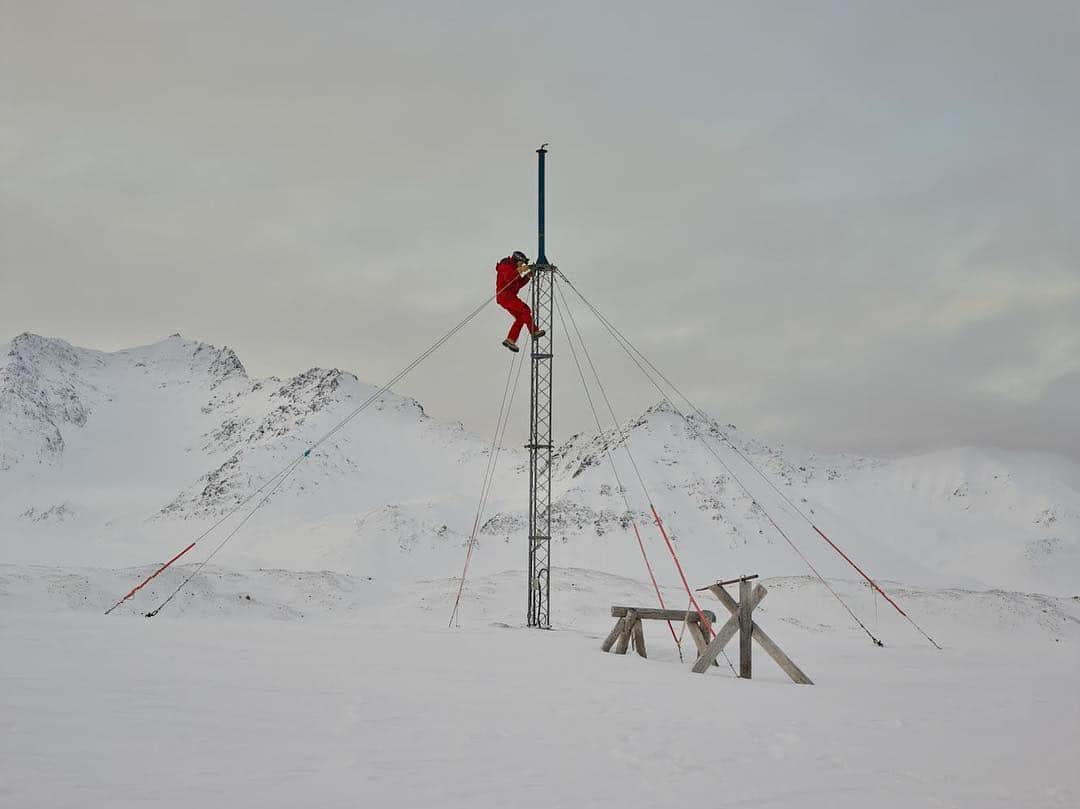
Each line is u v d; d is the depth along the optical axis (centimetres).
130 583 5550
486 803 844
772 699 1781
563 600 7019
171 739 1025
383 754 1026
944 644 4897
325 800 816
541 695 1627
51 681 1393
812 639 4416
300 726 1159
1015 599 7319
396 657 2130
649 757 1105
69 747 952
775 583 8044
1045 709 1794
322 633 2759
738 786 973
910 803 935
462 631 3244
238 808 771
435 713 1338
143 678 1495
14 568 5678
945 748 1280
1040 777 1102
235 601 5831
